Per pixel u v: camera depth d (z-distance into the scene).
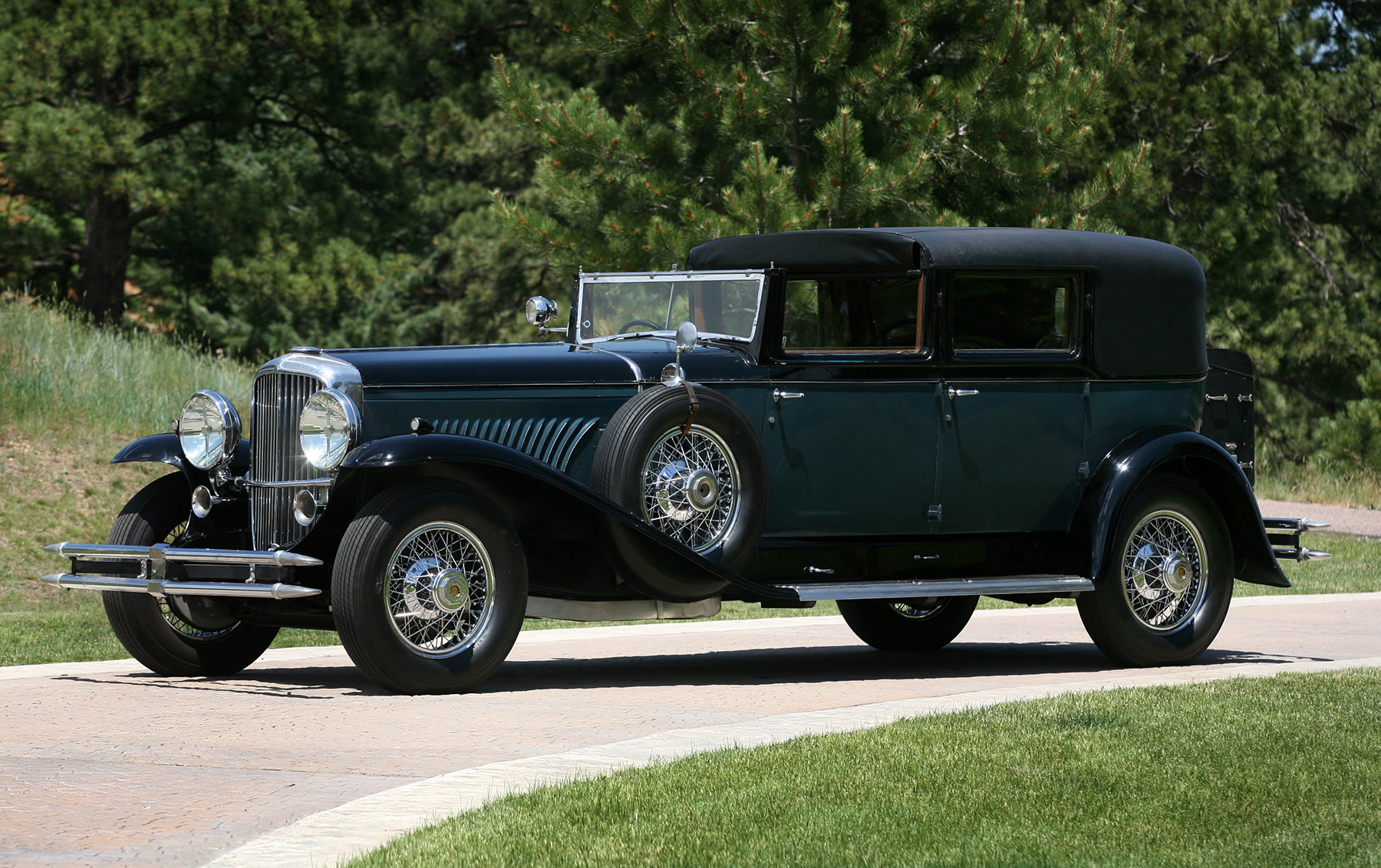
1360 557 21.64
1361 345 37.09
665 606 10.37
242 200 35.84
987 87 25.41
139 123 34.75
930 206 25.69
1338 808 6.02
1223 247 33.41
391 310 43.75
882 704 8.71
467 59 47.66
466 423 9.90
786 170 24.11
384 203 42.25
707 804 5.97
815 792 6.20
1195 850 5.39
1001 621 15.58
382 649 9.00
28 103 33.41
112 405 22.70
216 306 42.97
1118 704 8.42
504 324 44.81
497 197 27.25
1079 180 35.47
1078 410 11.18
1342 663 10.70
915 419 10.70
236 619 10.23
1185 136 34.28
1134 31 34.47
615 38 26.12
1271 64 36.03
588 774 6.59
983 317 10.88
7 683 9.94
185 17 34.00
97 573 10.12
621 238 25.62
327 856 5.29
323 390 9.47
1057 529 11.26
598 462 9.80
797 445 10.45
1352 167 40.38
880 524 10.73
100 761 7.12
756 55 26.69
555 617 10.14
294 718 8.39
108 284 36.88
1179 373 11.59
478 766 6.91
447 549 9.32
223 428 10.21
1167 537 11.43
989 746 7.14
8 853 5.47
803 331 11.12
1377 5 43.28
